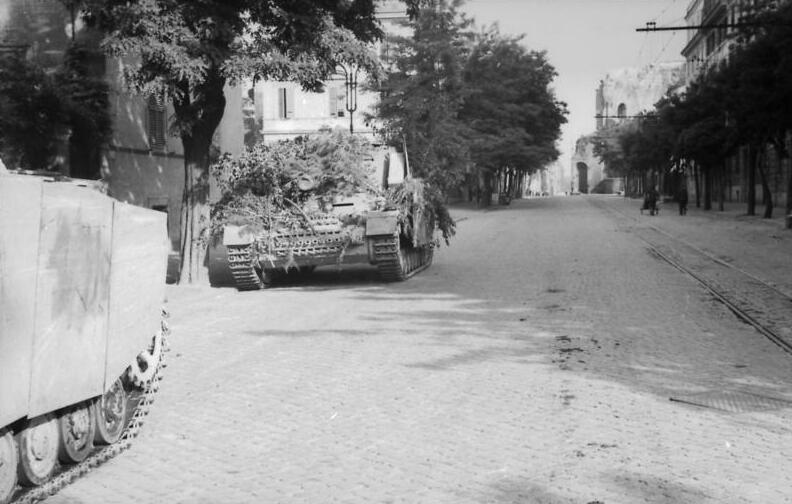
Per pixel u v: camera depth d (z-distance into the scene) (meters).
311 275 19.30
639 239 27.72
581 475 5.37
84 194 5.19
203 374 8.63
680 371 8.34
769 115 32.44
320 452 6.00
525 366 8.67
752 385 7.74
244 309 13.66
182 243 16.75
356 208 16.42
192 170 16.58
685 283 15.55
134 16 14.22
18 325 4.36
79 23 22.30
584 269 18.41
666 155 62.59
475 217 47.72
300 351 9.81
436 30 37.25
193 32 14.78
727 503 4.87
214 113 16.38
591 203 74.81
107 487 5.34
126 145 23.55
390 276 16.78
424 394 7.59
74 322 4.97
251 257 15.88
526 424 6.56
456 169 35.41
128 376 6.33
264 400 7.52
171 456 5.98
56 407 4.79
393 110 35.41
